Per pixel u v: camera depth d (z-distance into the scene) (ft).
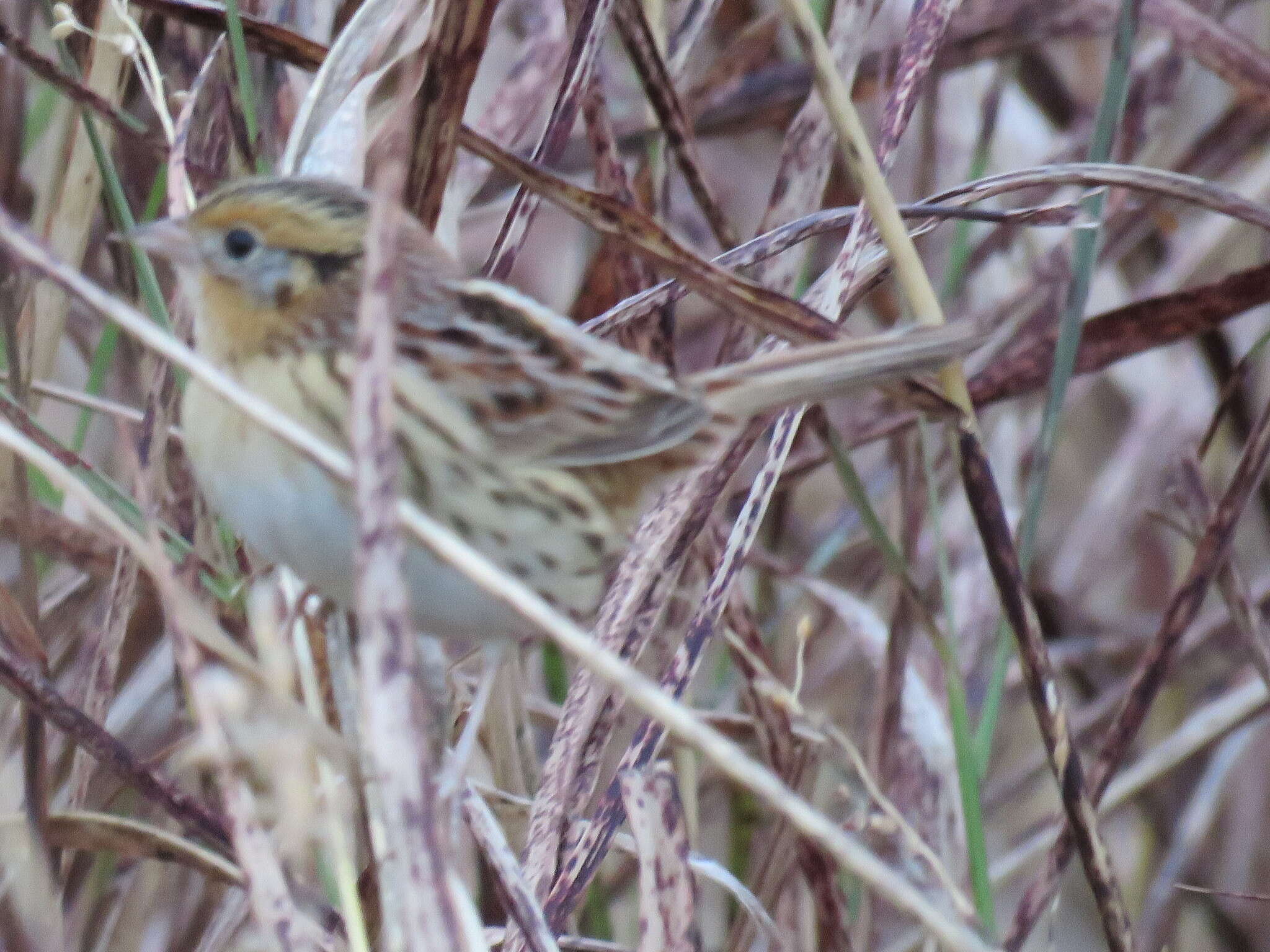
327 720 22.97
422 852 15.53
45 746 23.13
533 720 31.01
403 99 20.97
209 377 16.63
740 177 41.83
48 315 27.20
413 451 21.02
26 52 23.15
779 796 16.66
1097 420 43.96
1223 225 40.19
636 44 26.30
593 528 22.24
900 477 31.37
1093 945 38.42
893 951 31.40
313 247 20.85
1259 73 32.24
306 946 18.30
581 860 23.08
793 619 37.09
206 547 26.14
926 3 25.49
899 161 40.50
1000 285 39.27
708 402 21.24
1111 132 25.41
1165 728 38.27
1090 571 40.47
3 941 22.94
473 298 21.24
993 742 39.73
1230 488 26.99
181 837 26.68
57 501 29.27
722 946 31.63
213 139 27.32
